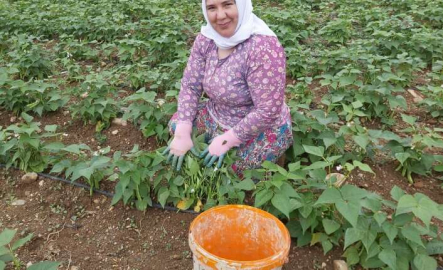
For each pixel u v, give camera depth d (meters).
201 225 2.43
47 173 3.60
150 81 5.04
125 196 3.15
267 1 9.03
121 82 5.17
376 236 2.60
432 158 3.58
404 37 6.11
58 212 3.28
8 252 2.46
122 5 7.75
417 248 2.60
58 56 6.01
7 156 3.64
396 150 3.60
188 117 3.32
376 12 7.50
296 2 8.77
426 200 2.50
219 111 3.34
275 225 2.45
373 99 4.45
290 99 4.70
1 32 6.30
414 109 4.83
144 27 6.60
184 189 3.24
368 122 4.54
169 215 3.21
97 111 4.27
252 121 2.99
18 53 5.37
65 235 3.07
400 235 2.62
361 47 5.81
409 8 8.16
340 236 2.82
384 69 4.92
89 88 4.42
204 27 3.19
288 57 5.70
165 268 2.82
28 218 3.21
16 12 7.24
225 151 3.08
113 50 6.03
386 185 3.58
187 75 3.35
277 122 3.22
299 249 2.91
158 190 3.28
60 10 7.59
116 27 6.65
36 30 7.02
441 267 2.74
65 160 3.37
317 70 5.64
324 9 8.34
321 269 2.79
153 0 7.88
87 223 3.18
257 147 3.22
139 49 6.06
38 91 4.34
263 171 3.11
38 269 2.27
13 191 3.48
